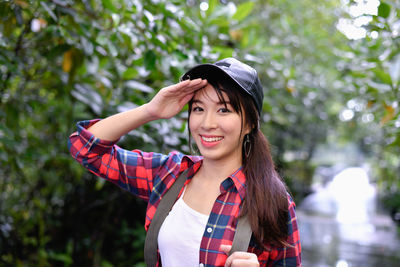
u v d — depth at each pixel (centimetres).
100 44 210
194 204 132
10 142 210
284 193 128
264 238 123
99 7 245
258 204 123
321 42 559
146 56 208
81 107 268
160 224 132
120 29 205
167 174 139
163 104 132
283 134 716
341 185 1495
